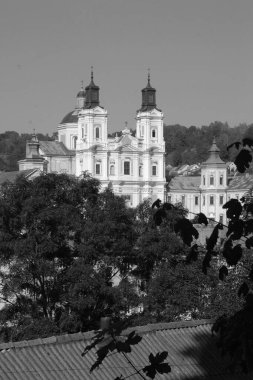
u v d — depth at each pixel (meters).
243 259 47.53
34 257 80.56
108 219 86.12
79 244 85.19
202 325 40.03
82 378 32.94
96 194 91.12
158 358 19.33
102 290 79.19
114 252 85.62
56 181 88.25
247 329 19.27
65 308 80.56
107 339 20.25
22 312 80.12
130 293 81.88
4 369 32.31
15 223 84.44
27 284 81.56
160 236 85.06
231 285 69.38
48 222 82.88
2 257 84.12
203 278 74.25
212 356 37.16
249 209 20.22
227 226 20.28
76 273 79.12
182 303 75.38
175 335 38.53
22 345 34.06
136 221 90.69
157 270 82.44
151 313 79.62
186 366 36.00
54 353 34.22
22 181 86.94
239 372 36.25
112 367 34.25
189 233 20.03
